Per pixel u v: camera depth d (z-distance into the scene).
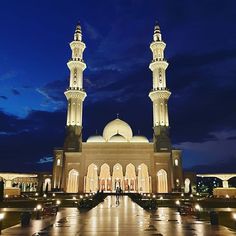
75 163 75.81
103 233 16.31
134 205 39.28
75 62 81.19
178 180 77.12
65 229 17.84
